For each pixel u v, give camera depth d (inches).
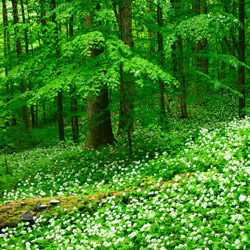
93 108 413.7
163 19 382.6
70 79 273.7
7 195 316.8
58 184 319.0
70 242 194.9
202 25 305.1
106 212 217.2
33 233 217.0
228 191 199.9
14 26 313.6
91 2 292.0
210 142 313.7
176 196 212.8
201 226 165.9
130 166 322.3
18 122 690.2
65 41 321.4
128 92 356.5
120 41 281.0
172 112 671.1
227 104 645.9
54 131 594.6
